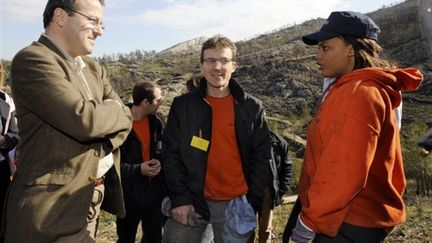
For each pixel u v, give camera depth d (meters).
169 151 3.49
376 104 2.34
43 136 2.50
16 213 2.41
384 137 2.44
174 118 3.52
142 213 4.93
